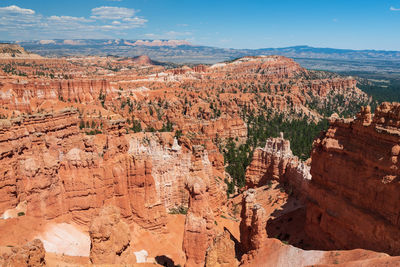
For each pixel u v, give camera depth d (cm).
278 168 7006
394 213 3484
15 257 2639
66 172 4678
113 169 4909
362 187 3856
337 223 4197
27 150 5516
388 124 3616
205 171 6222
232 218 6756
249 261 4134
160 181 6356
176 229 5559
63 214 4603
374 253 3375
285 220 5469
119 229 3419
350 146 4084
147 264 3638
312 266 3562
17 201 4681
